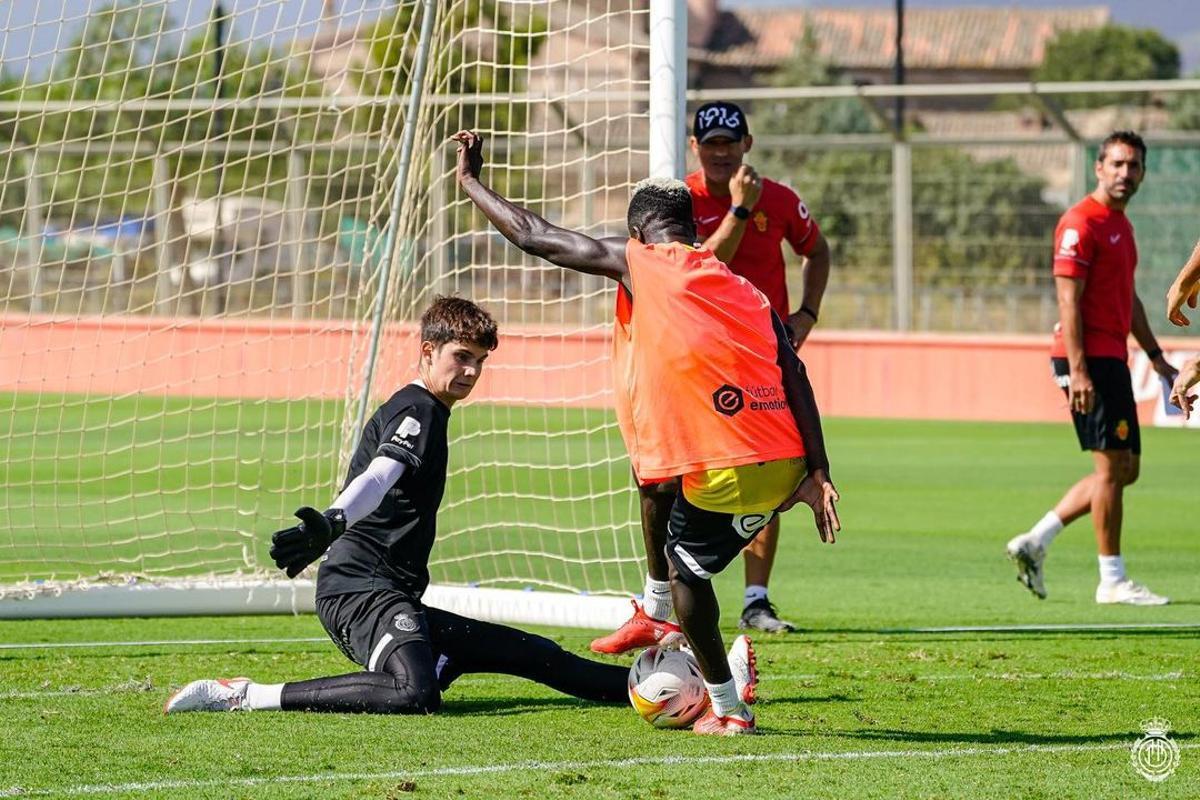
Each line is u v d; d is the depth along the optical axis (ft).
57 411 207.51
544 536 119.65
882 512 135.74
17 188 247.50
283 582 83.51
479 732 54.65
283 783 46.88
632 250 52.60
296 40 96.68
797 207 80.74
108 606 80.69
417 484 58.23
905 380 228.02
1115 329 90.22
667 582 64.18
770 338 51.39
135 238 242.17
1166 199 221.66
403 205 89.30
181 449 175.83
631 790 46.39
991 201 233.14
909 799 45.68
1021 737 54.85
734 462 50.24
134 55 94.07
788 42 622.13
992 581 101.14
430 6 88.48
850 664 71.41
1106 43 597.11
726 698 54.49
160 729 54.34
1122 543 119.65
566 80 90.84
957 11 651.25
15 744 51.93
